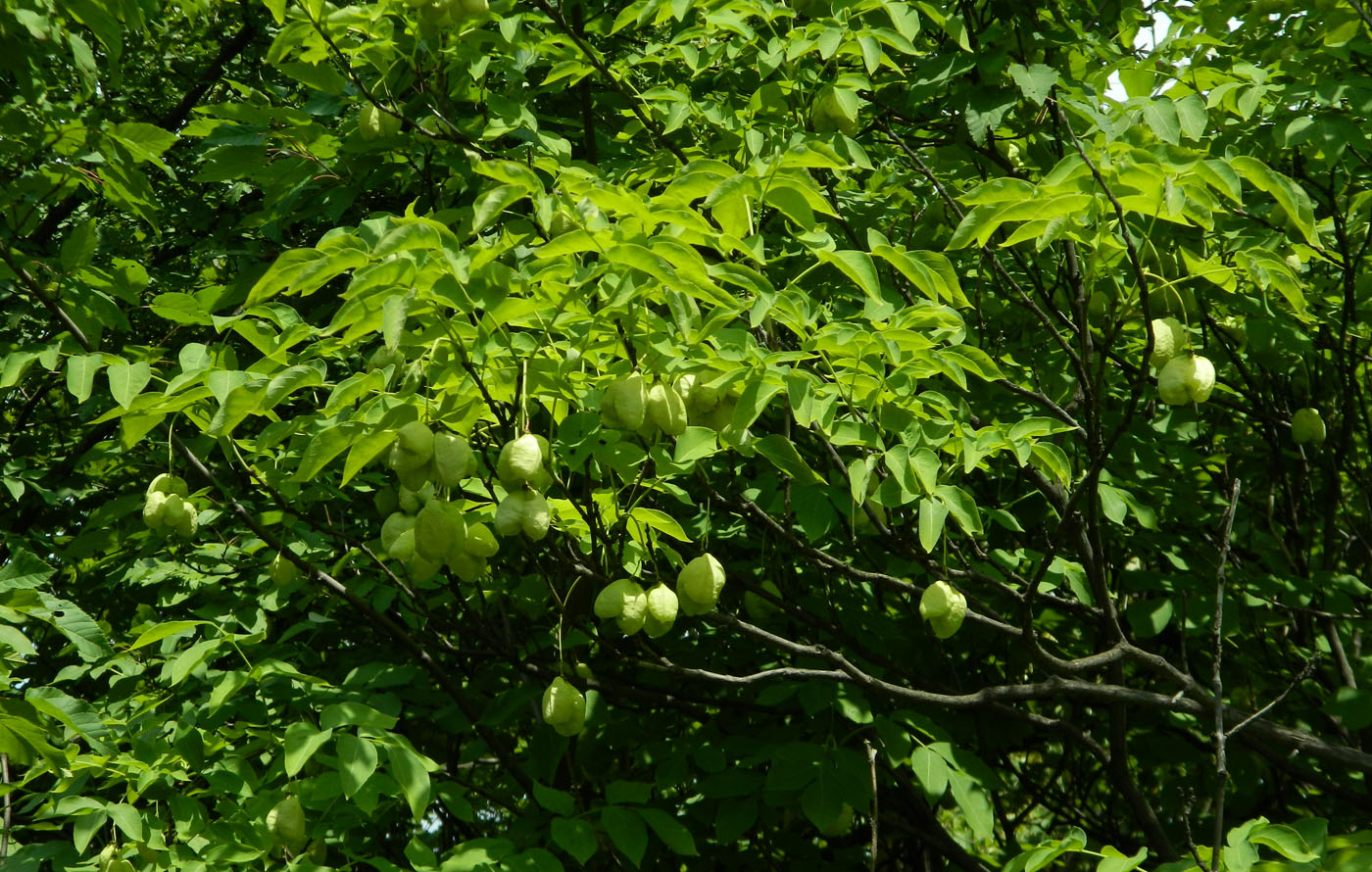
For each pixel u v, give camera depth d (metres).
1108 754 4.57
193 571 4.82
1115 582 4.98
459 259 2.48
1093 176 2.80
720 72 4.74
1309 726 5.03
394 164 4.70
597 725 4.23
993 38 3.90
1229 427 5.68
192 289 6.56
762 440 3.08
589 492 3.14
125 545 5.21
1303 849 2.64
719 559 4.50
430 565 3.05
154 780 3.44
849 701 4.01
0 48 3.99
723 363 2.84
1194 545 4.88
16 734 3.16
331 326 2.46
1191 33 4.87
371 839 4.53
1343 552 5.41
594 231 2.49
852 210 4.64
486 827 5.29
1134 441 4.57
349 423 2.71
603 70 4.12
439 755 5.54
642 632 3.83
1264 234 4.20
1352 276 4.21
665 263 2.51
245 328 2.96
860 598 4.58
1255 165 2.80
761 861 4.78
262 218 4.62
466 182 4.23
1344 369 4.67
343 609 5.03
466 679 5.07
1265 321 4.15
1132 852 5.35
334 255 2.48
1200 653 5.20
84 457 4.64
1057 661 3.58
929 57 4.10
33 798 3.69
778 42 3.76
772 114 4.19
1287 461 5.66
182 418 5.20
